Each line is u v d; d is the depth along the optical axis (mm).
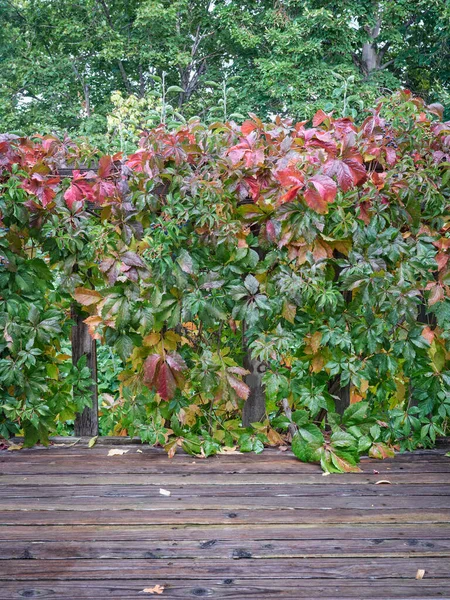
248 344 2912
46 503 2402
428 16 16641
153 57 18016
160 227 2689
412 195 2756
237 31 15719
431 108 2805
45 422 2971
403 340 2908
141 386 2934
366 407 2918
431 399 2965
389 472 2756
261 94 16422
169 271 2770
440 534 2172
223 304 2896
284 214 2713
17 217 2723
